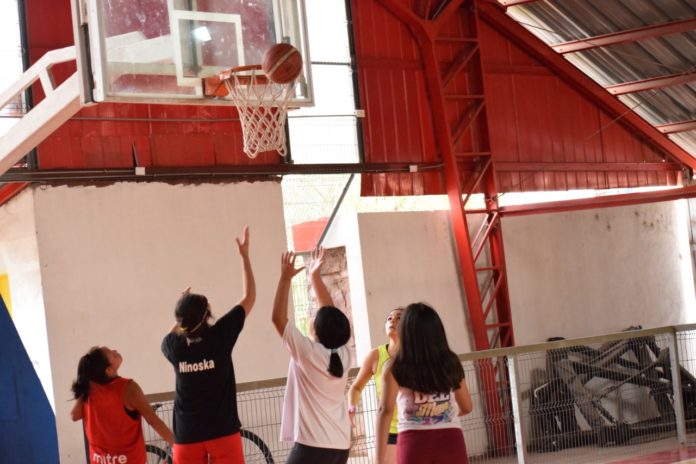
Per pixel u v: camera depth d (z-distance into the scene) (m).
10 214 10.95
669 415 12.83
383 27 13.83
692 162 17.30
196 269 11.62
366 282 13.29
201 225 11.73
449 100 14.42
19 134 7.00
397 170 13.61
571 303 15.62
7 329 6.83
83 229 10.86
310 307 14.30
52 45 10.82
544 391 13.75
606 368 14.31
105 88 6.62
